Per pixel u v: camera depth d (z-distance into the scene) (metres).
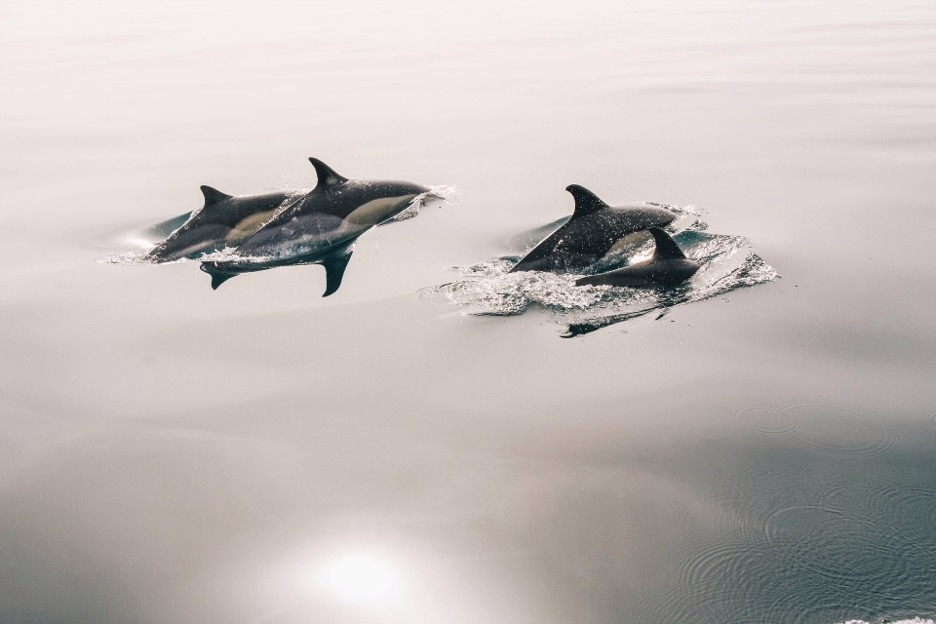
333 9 63.72
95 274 11.64
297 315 9.70
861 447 6.37
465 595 5.14
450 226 12.91
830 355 7.93
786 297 9.29
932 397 7.07
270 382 8.04
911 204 12.45
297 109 23.95
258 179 16.78
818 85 24.00
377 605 5.11
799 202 12.89
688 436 6.67
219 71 32.19
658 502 5.84
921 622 4.65
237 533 5.83
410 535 5.69
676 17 46.88
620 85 25.38
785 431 6.66
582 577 5.19
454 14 54.88
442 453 6.65
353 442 6.89
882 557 5.14
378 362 8.32
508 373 7.93
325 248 12.37
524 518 5.78
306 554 5.57
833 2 53.47
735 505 5.75
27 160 18.95
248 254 12.50
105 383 8.22
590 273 10.72
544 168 16.23
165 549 5.70
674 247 10.10
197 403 7.71
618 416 7.05
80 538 5.86
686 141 17.73
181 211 14.75
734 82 25.11
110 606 5.18
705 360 7.96
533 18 49.88
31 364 8.73
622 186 14.64
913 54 29.30
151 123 22.81
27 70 34.09
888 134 17.34
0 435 7.30
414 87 26.77
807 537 5.37
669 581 5.08
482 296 9.86
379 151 18.50
